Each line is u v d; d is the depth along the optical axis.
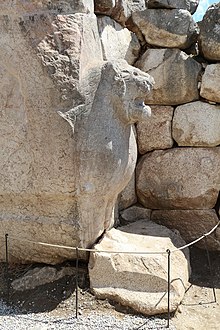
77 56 2.79
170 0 3.62
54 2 2.80
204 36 3.59
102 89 2.84
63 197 2.87
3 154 2.92
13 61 2.83
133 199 3.86
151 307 2.76
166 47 3.66
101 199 2.96
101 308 2.80
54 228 2.94
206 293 3.17
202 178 3.67
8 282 2.96
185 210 3.75
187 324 2.79
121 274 2.88
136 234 3.39
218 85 3.56
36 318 2.72
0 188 2.95
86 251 2.98
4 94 2.88
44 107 2.79
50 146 2.80
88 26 2.94
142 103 2.94
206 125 3.63
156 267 2.91
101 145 2.81
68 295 2.88
